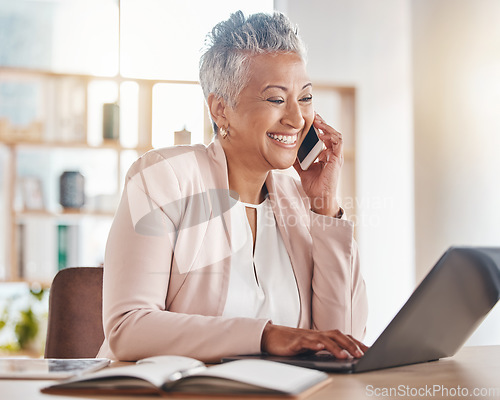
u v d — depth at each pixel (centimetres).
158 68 391
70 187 416
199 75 158
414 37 421
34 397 80
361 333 158
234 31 150
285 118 149
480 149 378
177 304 138
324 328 149
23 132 412
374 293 452
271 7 423
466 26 388
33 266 415
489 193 372
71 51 463
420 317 100
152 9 391
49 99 427
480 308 114
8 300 398
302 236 157
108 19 464
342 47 465
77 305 156
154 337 114
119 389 82
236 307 141
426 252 410
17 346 375
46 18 464
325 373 97
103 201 419
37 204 423
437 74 406
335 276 150
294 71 149
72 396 81
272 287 149
